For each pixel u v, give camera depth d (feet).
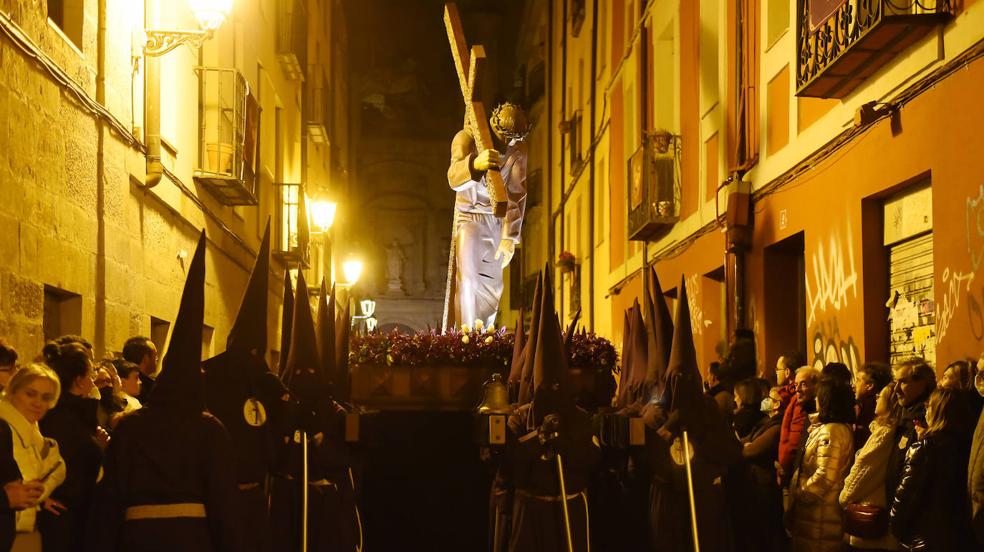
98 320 27.45
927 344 25.75
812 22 29.60
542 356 20.66
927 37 24.68
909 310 26.94
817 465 21.62
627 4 62.64
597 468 21.84
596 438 21.59
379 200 135.74
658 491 21.47
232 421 18.35
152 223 33.19
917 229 26.30
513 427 20.83
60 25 26.04
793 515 22.29
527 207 111.24
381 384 26.66
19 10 22.09
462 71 28.12
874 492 20.07
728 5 41.37
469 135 28.81
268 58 59.06
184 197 37.52
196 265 16.57
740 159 39.09
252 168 44.62
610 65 68.49
